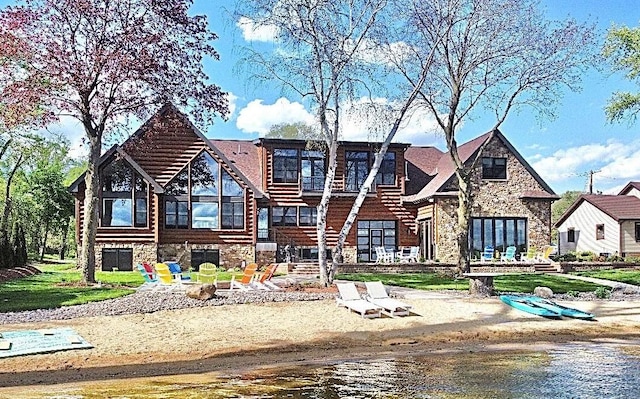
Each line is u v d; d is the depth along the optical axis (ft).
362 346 47.96
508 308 63.21
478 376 37.73
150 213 113.60
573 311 60.39
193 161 118.11
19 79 76.18
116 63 76.02
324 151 127.03
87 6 73.61
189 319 54.70
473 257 125.49
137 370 39.75
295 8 72.49
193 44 81.30
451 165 130.62
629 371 39.09
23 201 181.06
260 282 74.28
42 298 63.93
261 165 128.67
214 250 118.52
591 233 164.25
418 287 81.51
